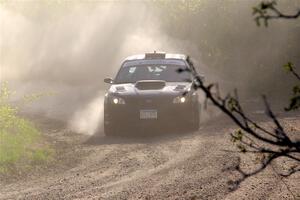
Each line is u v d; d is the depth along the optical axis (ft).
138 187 77.15
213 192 72.33
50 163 97.45
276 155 26.99
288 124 123.85
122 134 126.93
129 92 127.24
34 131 123.44
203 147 103.14
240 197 69.51
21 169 91.91
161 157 96.99
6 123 115.55
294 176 78.59
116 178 83.92
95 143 116.78
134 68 137.18
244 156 91.97
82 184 81.15
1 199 74.43
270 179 77.41
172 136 119.14
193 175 82.33
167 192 73.67
